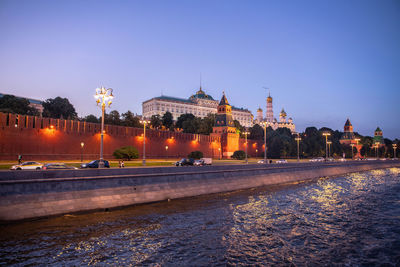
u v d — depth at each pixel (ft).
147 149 256.11
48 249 52.75
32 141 185.78
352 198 117.80
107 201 82.38
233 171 134.72
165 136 274.77
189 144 300.40
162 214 80.43
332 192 133.59
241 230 68.74
